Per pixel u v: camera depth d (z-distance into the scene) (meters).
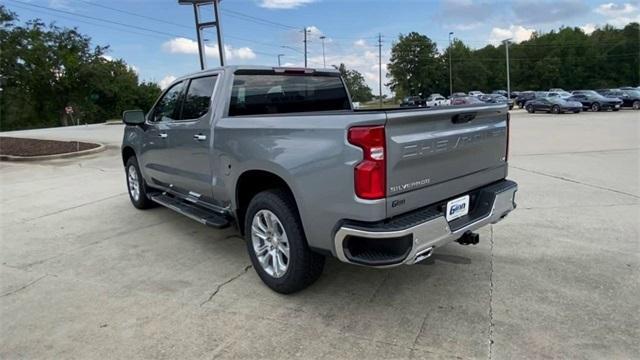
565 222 5.28
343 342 2.91
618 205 5.96
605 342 2.83
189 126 4.47
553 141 13.72
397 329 3.05
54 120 57.12
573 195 6.57
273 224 3.55
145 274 4.11
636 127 17.77
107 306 3.50
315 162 2.98
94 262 4.44
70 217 6.13
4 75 49.66
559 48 91.69
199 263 4.34
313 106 4.84
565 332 2.95
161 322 3.23
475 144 3.44
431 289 3.62
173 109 4.99
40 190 8.12
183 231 5.37
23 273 4.20
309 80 4.81
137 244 4.94
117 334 3.09
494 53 98.25
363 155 2.74
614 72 89.38
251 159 3.53
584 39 92.19
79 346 2.96
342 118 2.84
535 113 31.69
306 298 3.53
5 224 5.87
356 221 2.83
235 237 5.11
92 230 5.50
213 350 2.86
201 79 4.49
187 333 3.07
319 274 3.47
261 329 3.10
